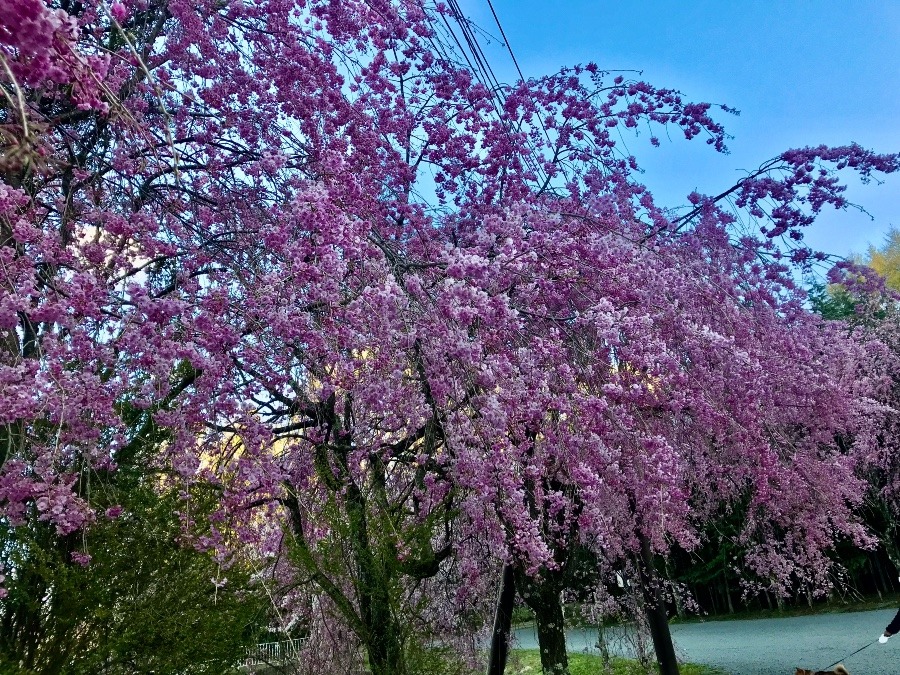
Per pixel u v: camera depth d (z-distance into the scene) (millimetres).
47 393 2951
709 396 6082
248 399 4656
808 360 7836
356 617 5723
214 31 4535
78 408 3137
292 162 4871
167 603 4211
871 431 12734
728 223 7418
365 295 3809
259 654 5375
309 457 5762
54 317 3084
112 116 2889
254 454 4137
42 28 1421
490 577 7918
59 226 4051
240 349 4184
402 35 5129
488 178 6820
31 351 3639
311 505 6145
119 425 3330
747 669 10281
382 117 5676
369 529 5801
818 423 8500
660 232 6930
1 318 2812
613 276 5625
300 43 4824
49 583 3920
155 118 4594
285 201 4656
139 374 3881
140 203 4352
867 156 6777
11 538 3885
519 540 4410
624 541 7988
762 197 7074
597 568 9750
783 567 10352
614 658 11508
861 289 7695
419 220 5730
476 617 8141
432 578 8094
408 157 6352
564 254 5383
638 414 5457
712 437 7387
